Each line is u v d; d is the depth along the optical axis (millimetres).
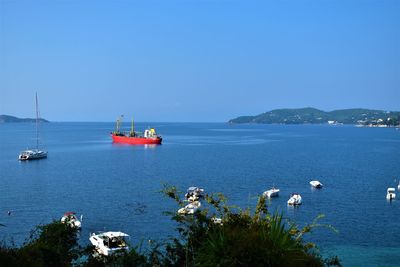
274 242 9266
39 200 70812
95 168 119312
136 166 124750
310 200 73500
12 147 196250
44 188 83688
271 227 9742
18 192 78938
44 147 198125
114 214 59594
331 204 70000
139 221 55188
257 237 9375
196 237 11492
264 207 11586
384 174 109500
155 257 12258
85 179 97062
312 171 115750
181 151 180000
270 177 103250
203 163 134250
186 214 12172
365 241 48125
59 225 15039
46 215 59531
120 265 12242
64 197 73562
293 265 9055
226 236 9523
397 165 130625
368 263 40750
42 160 141250
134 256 12344
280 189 85750
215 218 12023
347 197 76688
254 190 83688
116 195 75375
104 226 53062
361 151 186375
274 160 144875
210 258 9242
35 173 107875
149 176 103250
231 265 8898
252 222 11141
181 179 98500
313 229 52875
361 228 53875
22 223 54906
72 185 87688
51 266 13180
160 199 70875
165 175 105500
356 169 120625
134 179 97562
